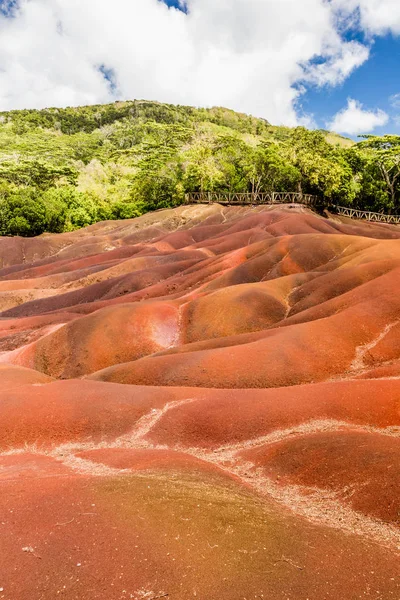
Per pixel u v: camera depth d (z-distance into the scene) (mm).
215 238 67688
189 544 7953
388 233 67312
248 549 8047
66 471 13188
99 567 7227
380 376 21453
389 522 10273
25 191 96812
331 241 47906
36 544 7730
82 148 181750
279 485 13117
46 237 88625
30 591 6730
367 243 46125
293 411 17422
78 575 7051
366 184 90812
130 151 147375
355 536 9445
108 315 35281
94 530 8148
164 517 8773
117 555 7512
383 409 16984
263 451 15273
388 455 12539
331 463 13109
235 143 106750
